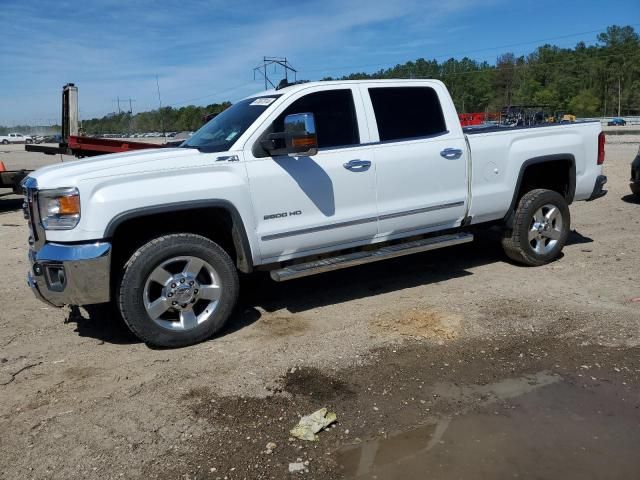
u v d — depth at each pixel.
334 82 5.34
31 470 3.14
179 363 4.42
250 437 3.39
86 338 5.00
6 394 4.02
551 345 4.49
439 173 5.77
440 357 4.35
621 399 3.70
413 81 5.77
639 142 28.77
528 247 6.51
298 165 5.03
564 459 3.10
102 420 3.63
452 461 3.11
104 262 4.35
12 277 7.01
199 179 4.64
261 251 4.99
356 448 3.25
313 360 4.37
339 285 6.26
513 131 6.28
